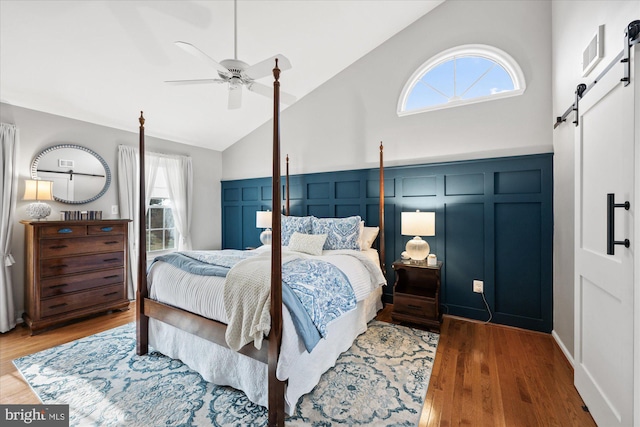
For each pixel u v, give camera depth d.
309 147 4.22
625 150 1.30
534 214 2.83
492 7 3.05
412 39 3.49
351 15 3.11
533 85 2.83
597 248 1.59
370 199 3.73
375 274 2.89
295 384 1.67
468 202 3.13
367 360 2.25
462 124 3.17
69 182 3.40
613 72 1.39
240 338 1.71
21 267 3.05
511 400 1.79
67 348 2.50
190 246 4.70
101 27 2.44
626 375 1.29
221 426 1.58
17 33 2.31
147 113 3.72
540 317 2.81
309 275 2.01
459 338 2.67
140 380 2.01
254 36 3.01
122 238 3.48
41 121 3.20
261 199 4.78
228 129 4.64
